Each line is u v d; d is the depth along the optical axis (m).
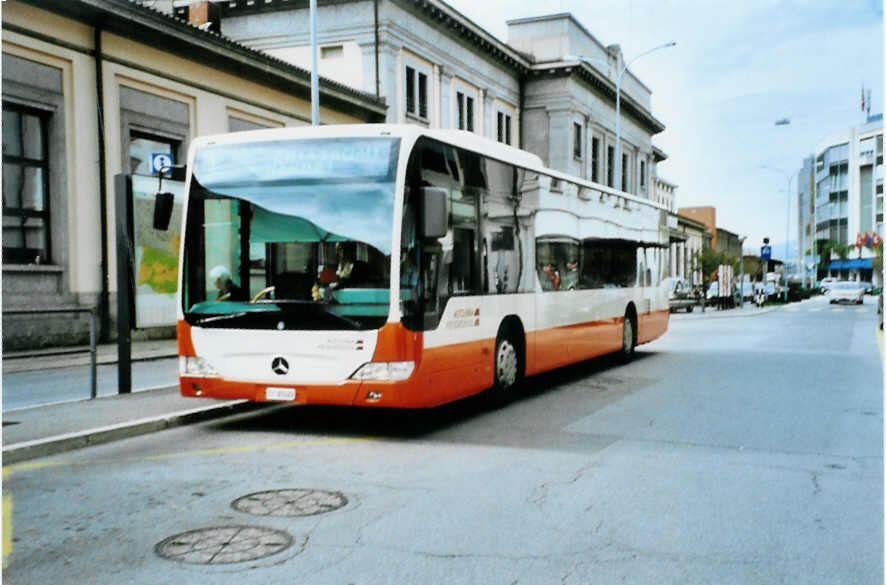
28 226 18.30
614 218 14.66
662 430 8.52
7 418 8.30
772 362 15.78
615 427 8.69
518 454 7.30
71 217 18.98
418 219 7.83
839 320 33.97
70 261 18.95
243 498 5.77
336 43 32.59
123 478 6.35
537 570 4.40
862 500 5.86
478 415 9.45
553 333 11.52
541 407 10.06
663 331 18.36
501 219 9.88
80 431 7.61
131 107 20.58
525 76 46.78
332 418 9.15
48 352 9.28
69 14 18.66
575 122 48.22
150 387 11.16
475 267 9.15
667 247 18.91
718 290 49.91
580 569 4.43
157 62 21.23
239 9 33.94
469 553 4.66
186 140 22.42
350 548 4.72
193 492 5.93
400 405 7.66
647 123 62.75
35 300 18.00
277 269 8.01
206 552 4.64
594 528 5.15
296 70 25.53
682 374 13.70
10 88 17.50
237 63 23.55
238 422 8.86
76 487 6.06
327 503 5.66
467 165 9.06
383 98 31.64
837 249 105.69
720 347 19.55
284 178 8.09
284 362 7.89
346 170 7.93
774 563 4.56
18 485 6.12
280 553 4.63
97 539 4.86
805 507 5.67
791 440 8.03
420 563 4.48
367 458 7.11
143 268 15.68
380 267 7.69
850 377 13.27
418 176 7.96
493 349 9.57
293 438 7.99
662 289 18.31
